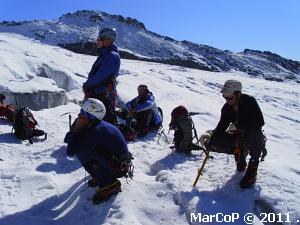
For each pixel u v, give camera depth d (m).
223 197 4.91
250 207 4.69
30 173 5.47
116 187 4.79
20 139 6.95
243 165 5.44
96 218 4.46
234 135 5.25
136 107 8.01
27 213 4.60
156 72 21.22
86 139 4.66
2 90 8.55
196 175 5.66
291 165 6.23
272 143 9.80
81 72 14.59
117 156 4.80
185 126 6.61
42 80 9.98
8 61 11.79
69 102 10.12
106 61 6.13
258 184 5.08
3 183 5.23
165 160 6.31
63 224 4.45
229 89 5.02
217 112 12.52
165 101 12.84
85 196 4.89
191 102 13.34
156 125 8.24
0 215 4.50
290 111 18.14
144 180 5.38
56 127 7.80
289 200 4.66
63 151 6.49
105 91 6.22
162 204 4.71
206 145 5.37
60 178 5.64
